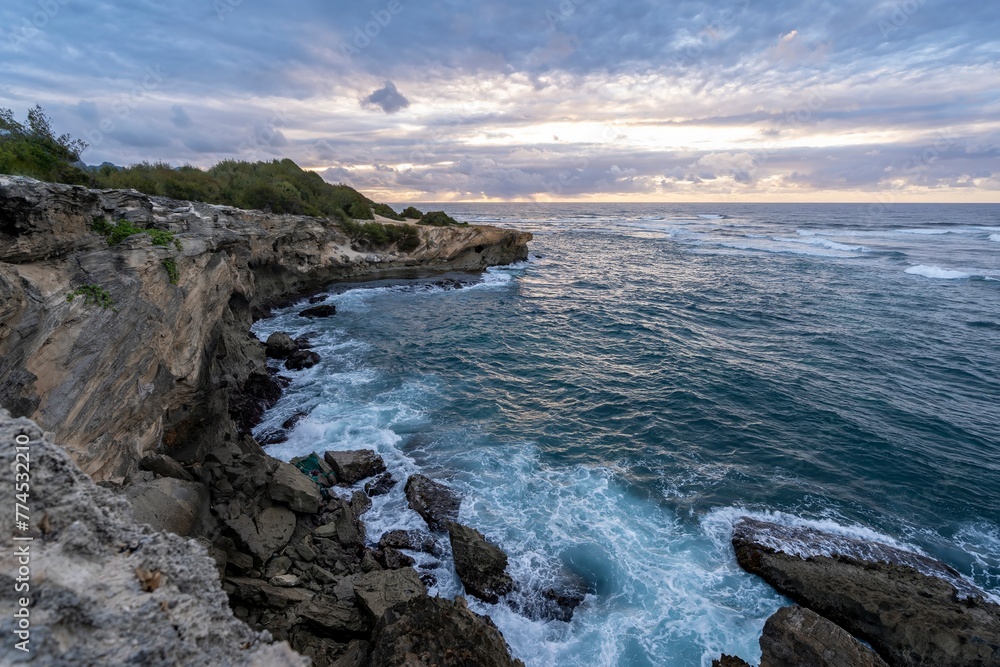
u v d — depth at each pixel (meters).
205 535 11.69
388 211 72.88
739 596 11.92
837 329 34.00
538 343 31.52
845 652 9.48
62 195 10.77
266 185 47.84
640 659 10.30
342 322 35.12
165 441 14.45
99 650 3.89
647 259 69.88
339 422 19.62
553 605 11.53
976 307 39.38
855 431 19.69
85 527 4.43
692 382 24.69
